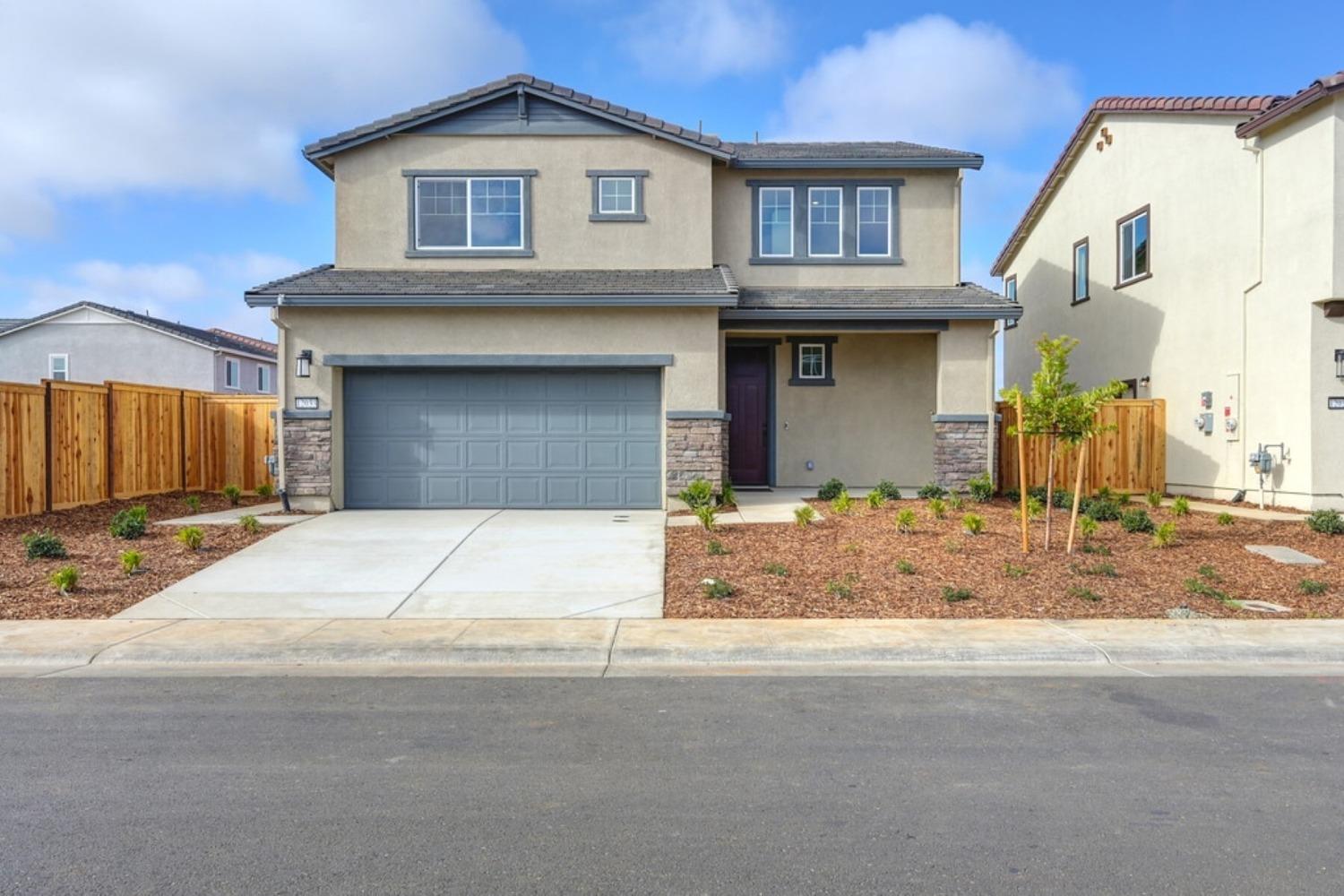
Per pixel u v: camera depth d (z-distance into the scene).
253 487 17.34
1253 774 4.80
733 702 6.10
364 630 7.93
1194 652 7.29
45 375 34.03
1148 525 11.95
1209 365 15.85
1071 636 7.65
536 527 12.78
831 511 13.73
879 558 10.44
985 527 12.19
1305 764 4.95
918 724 5.64
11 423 12.97
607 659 7.27
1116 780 4.73
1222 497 15.53
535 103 15.80
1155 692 6.36
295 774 4.80
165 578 9.78
